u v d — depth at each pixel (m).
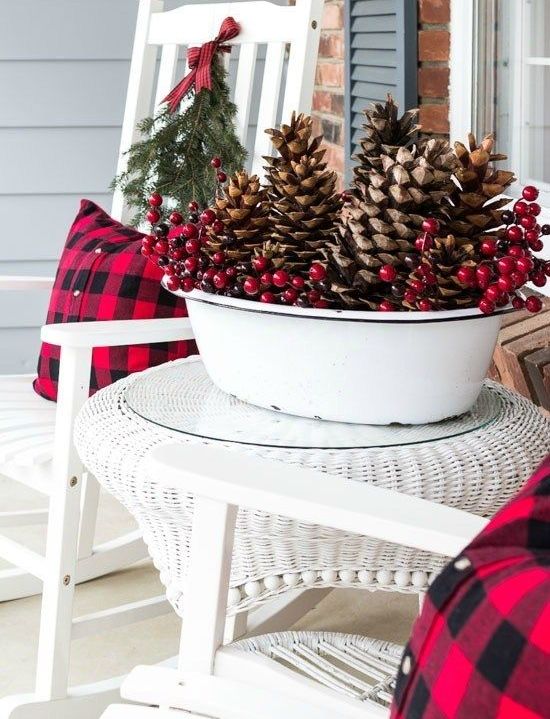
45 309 2.91
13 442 1.50
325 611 1.84
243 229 1.17
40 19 2.77
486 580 0.54
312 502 0.80
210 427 1.12
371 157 1.15
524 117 2.12
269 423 1.14
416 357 1.09
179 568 1.13
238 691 0.80
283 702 0.79
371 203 1.08
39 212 2.87
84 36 2.80
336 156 2.82
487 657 0.52
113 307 1.70
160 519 1.10
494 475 1.07
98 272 1.73
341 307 1.10
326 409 1.13
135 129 2.08
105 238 1.81
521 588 0.52
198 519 0.87
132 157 1.87
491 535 0.57
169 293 1.71
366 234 1.07
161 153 1.85
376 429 1.13
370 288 1.10
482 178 1.08
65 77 2.81
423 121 2.32
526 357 1.64
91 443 1.16
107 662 1.68
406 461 1.05
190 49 1.89
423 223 1.04
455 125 2.24
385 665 1.13
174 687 0.81
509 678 0.50
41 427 1.59
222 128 1.85
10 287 1.85
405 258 1.05
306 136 1.17
